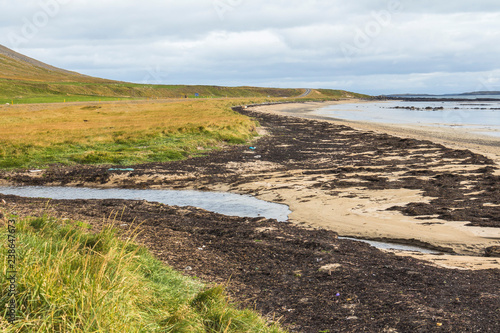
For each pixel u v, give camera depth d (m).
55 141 28.11
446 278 7.61
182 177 20.81
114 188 19.34
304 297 6.71
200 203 16.25
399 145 31.23
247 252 9.12
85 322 3.68
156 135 32.19
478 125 53.06
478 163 22.39
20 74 180.00
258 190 18.17
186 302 5.29
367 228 12.34
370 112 91.00
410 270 7.93
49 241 5.74
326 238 10.85
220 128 36.25
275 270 8.04
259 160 25.67
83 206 13.72
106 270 4.89
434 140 35.75
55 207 12.73
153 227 10.91
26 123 41.38
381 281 7.43
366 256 9.15
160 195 17.77
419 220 12.80
